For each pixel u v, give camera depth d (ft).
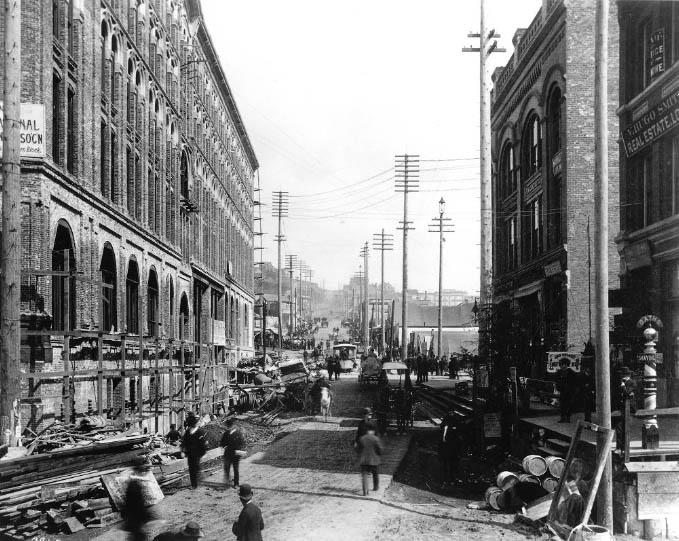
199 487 48.70
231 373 130.62
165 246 103.71
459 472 55.57
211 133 153.69
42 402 54.60
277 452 64.69
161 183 105.09
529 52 102.58
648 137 62.59
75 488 40.40
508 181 122.62
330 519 39.55
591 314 83.87
